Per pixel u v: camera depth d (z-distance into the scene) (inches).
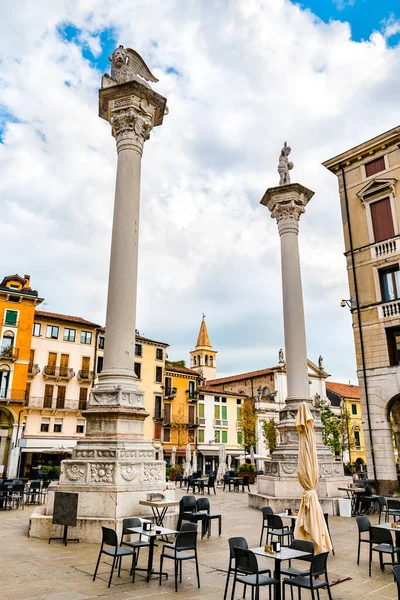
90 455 482.3
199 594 295.3
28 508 743.7
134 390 527.2
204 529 481.7
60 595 281.4
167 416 2258.9
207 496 976.9
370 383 943.0
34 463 1696.6
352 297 1005.2
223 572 350.3
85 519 434.3
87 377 1891.0
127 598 280.7
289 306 803.4
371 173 1027.9
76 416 1840.6
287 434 742.5
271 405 2536.9
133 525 347.3
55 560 364.2
